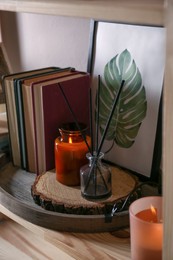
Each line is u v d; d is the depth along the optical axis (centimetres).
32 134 92
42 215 76
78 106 93
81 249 71
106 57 92
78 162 82
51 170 91
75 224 74
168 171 49
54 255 93
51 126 89
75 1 53
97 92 93
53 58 115
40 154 91
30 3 61
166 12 43
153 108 84
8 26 127
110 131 93
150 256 65
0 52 127
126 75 88
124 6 46
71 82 90
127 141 90
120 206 77
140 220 64
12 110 94
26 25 120
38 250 95
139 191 81
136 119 88
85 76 93
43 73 96
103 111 94
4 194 83
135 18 46
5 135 103
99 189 78
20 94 90
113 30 90
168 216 51
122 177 86
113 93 91
